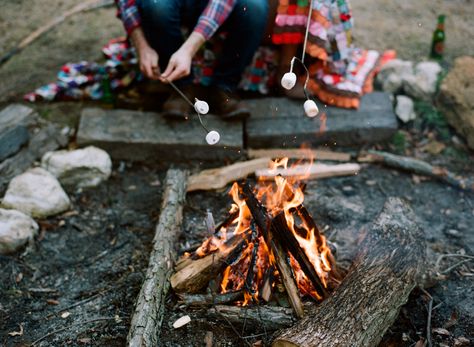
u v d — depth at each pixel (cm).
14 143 351
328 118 371
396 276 242
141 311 240
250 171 342
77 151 346
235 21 334
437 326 255
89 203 333
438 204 334
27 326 257
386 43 451
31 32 475
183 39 347
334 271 266
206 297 255
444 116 384
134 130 359
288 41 357
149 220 321
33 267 290
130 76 393
